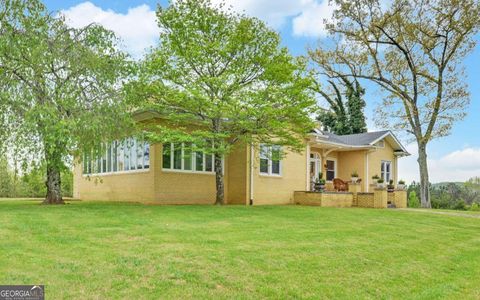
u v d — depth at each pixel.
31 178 13.85
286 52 16.28
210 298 5.36
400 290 6.77
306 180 22.69
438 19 24.52
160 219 10.97
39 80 12.98
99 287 5.31
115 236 8.25
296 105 15.25
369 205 21.12
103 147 14.48
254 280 6.16
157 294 5.28
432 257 9.15
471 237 12.28
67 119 12.70
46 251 6.77
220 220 11.41
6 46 12.52
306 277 6.58
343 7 26.52
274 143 16.75
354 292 6.34
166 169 17.61
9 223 9.20
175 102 15.40
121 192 19.30
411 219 15.09
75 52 13.88
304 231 10.32
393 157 28.58
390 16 25.22
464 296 6.85
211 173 19.42
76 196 23.47
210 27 15.98
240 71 15.54
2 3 12.96
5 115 12.56
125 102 14.49
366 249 8.87
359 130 38.56
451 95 25.42
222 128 16.52
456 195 35.66
